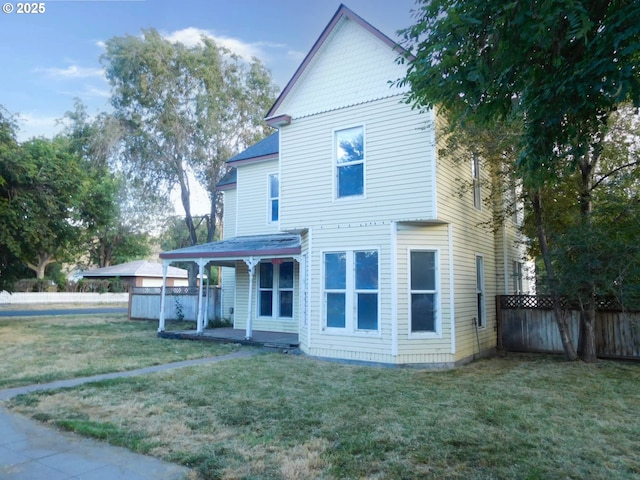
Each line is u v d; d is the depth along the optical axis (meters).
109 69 24.17
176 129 23.97
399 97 9.43
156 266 37.50
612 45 3.76
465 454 4.32
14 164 15.88
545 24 3.95
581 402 6.33
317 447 4.46
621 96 3.87
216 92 25.25
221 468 3.96
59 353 10.55
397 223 9.29
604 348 10.52
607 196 9.69
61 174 17.69
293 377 7.81
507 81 4.74
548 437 4.82
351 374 8.16
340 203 10.00
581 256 9.34
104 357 9.95
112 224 31.94
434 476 3.83
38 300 35.41
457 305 9.63
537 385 7.41
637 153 10.04
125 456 4.27
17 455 4.30
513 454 4.33
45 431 4.99
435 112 9.02
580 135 4.70
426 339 9.16
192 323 18.42
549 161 4.86
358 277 9.66
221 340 12.60
